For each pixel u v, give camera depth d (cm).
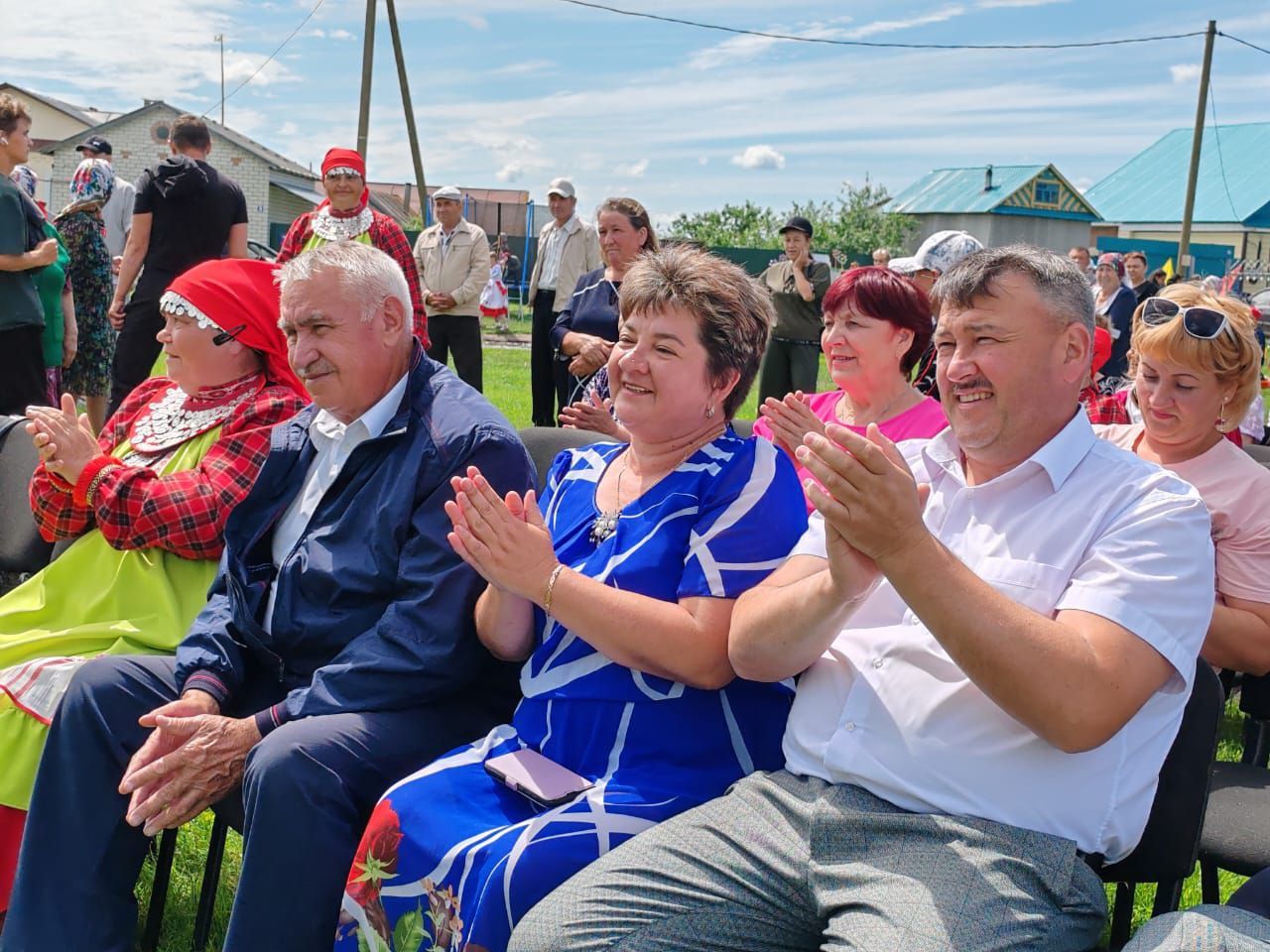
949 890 177
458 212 908
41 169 4272
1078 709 174
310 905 223
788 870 192
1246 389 282
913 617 208
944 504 214
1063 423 204
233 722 244
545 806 213
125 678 262
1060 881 179
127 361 704
